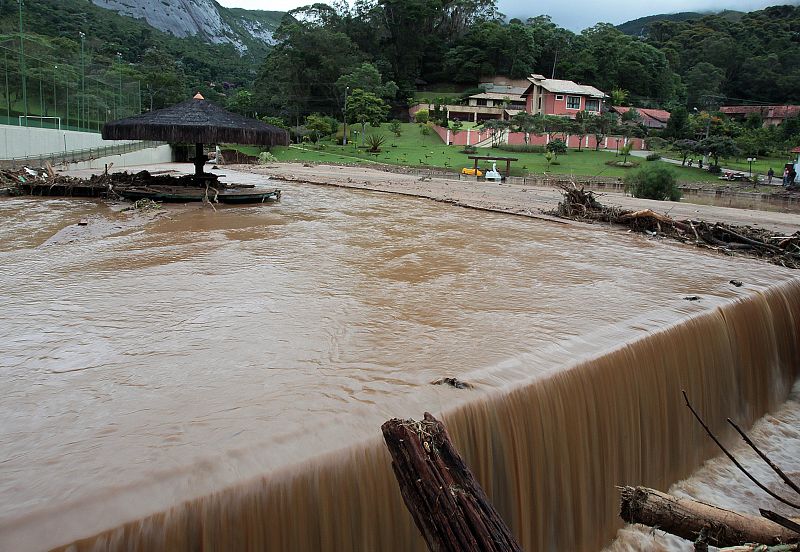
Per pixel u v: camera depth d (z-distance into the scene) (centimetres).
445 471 339
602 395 599
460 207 2012
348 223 1515
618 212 1755
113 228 1324
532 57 10856
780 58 11662
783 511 648
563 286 921
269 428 436
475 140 7556
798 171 5228
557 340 654
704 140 6291
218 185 2009
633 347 651
